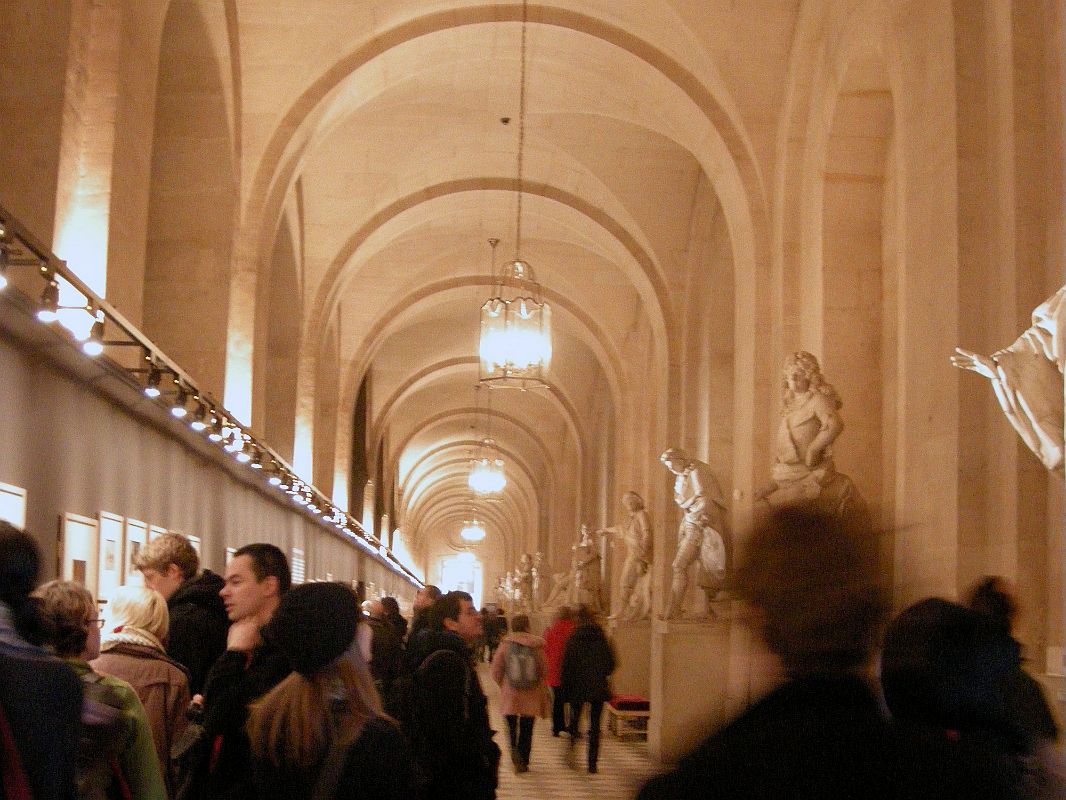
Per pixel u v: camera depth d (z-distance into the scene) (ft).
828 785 5.01
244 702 11.00
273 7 46.26
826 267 39.47
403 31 48.19
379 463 110.63
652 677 46.57
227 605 12.75
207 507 37.70
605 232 65.26
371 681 9.78
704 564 44.14
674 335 63.72
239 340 45.65
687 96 47.34
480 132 61.05
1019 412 19.30
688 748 5.56
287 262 61.57
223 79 43.19
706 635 43.19
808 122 42.47
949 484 26.71
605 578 94.22
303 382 62.80
